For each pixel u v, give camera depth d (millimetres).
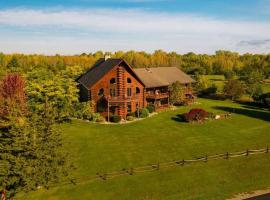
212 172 40000
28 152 32719
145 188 36250
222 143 49969
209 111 70750
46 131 34781
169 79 80438
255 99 82625
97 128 58031
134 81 69062
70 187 36500
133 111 67875
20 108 36906
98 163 42625
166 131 56188
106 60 75250
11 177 32250
